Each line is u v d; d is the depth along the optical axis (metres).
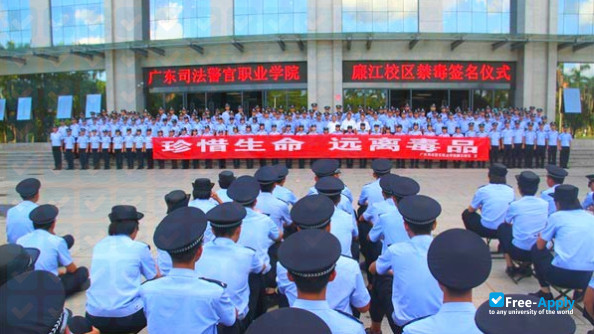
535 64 18.83
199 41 18.11
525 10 18.39
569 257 4.12
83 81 20.48
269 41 18.39
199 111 20.30
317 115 16.19
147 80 20.31
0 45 19.42
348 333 2.17
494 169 5.90
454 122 15.99
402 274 3.15
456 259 2.09
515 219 5.12
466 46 19.11
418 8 18.83
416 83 19.23
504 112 16.58
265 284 4.68
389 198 5.01
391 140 14.87
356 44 19.03
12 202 10.49
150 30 19.48
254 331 1.60
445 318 2.11
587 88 19.28
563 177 5.65
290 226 5.22
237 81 19.67
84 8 19.36
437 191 10.90
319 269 2.15
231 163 16.22
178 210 2.78
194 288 2.62
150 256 3.80
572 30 18.89
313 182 12.39
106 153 16.17
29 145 20.11
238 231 3.45
